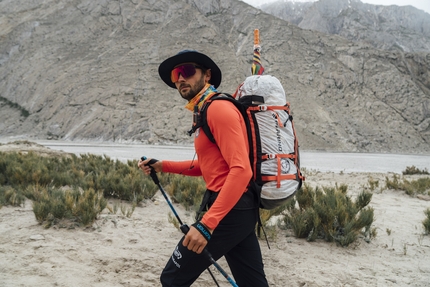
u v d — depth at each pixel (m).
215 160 2.48
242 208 2.44
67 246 4.66
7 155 11.32
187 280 2.49
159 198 8.02
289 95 104.69
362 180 15.54
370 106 107.62
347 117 103.25
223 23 133.12
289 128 2.61
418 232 6.46
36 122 96.25
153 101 94.31
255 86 2.58
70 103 95.75
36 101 101.69
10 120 98.31
